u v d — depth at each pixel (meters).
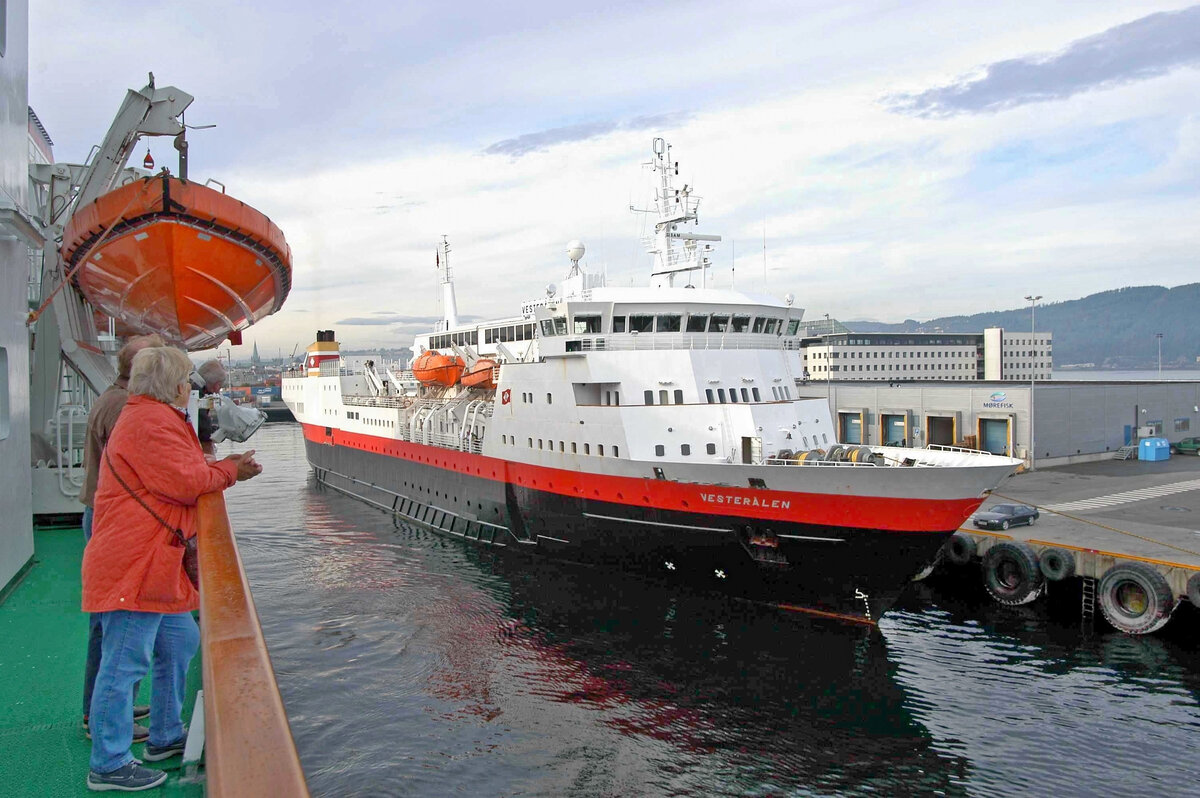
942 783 15.23
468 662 20.03
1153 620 23.06
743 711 17.67
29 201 10.05
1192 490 38.22
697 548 22.77
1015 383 52.34
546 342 26.39
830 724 17.27
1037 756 16.19
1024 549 26.52
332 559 30.19
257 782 1.55
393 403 39.69
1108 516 32.34
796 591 21.53
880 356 90.88
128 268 12.21
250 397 118.44
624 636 21.39
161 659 4.64
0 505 8.05
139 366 4.07
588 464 24.88
